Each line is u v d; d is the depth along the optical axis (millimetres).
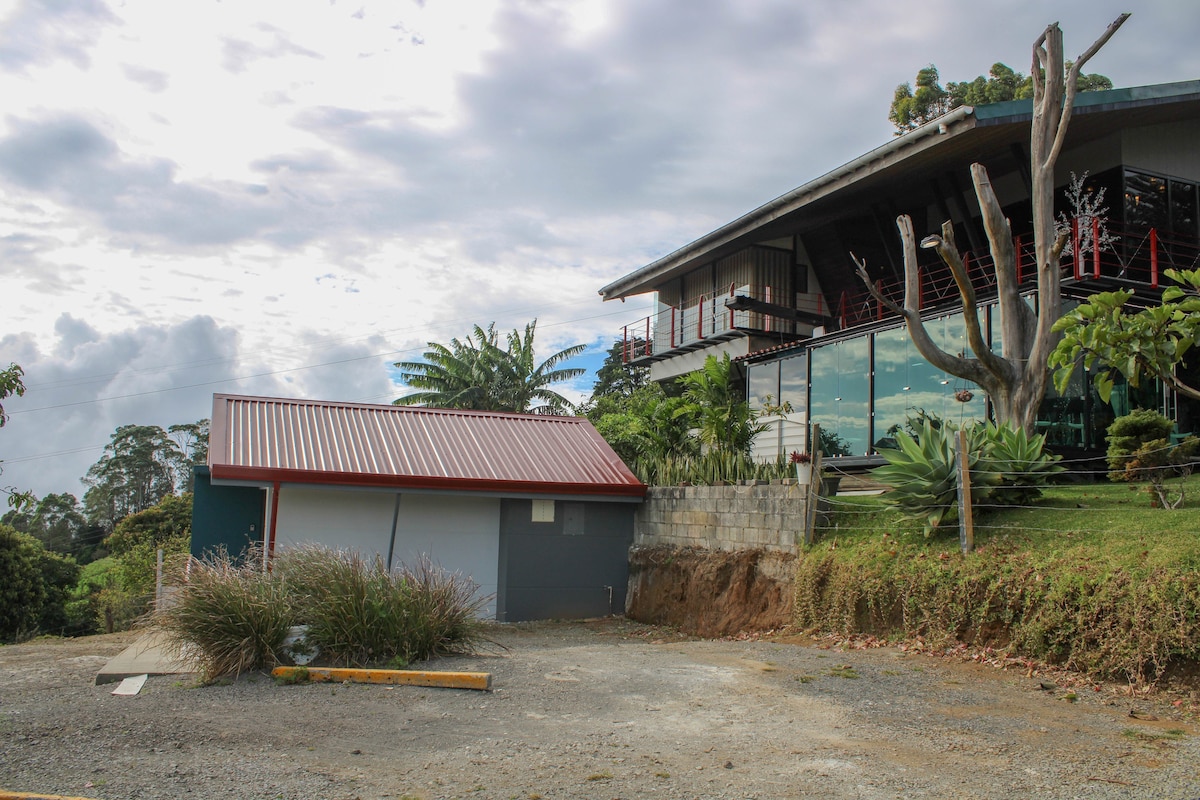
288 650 8281
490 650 9977
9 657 10383
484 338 33281
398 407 17750
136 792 4750
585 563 15711
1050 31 11820
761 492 12516
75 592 36531
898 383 16500
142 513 38781
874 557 10164
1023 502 10203
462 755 5457
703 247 22516
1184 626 6734
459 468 15211
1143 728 5961
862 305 20672
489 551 15188
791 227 20828
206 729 6043
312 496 14414
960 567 9047
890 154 16500
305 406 16844
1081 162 16344
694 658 9133
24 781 4938
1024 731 5926
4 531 26000
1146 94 14711
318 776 5035
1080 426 13570
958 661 8281
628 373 40031
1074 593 7766
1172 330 8484
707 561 13305
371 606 8641
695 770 5113
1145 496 10055
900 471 10164
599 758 5379
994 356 11461
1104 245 14641
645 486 15812
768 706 6746
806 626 10664
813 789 4766
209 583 8320
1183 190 16109
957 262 11125
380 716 6477
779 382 19750
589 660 9000
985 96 25469
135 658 9141
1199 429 14477
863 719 6312
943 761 5273
